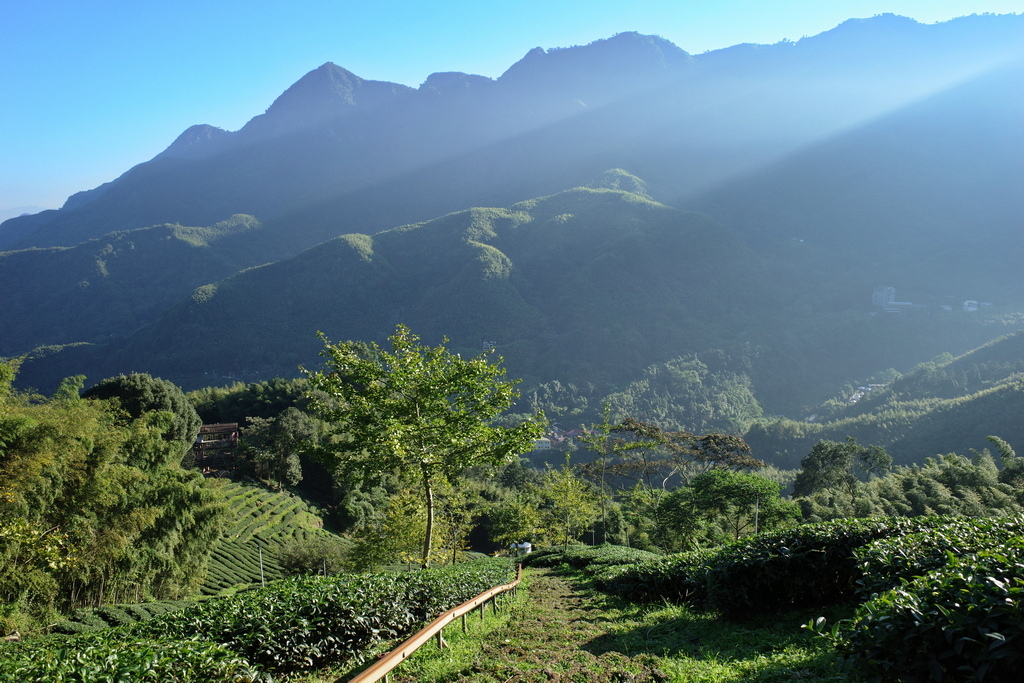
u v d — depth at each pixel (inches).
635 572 577.3
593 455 4372.5
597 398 6683.1
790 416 6008.9
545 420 728.3
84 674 213.2
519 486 3093.0
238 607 327.0
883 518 415.2
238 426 3280.0
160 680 224.1
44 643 372.2
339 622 341.4
